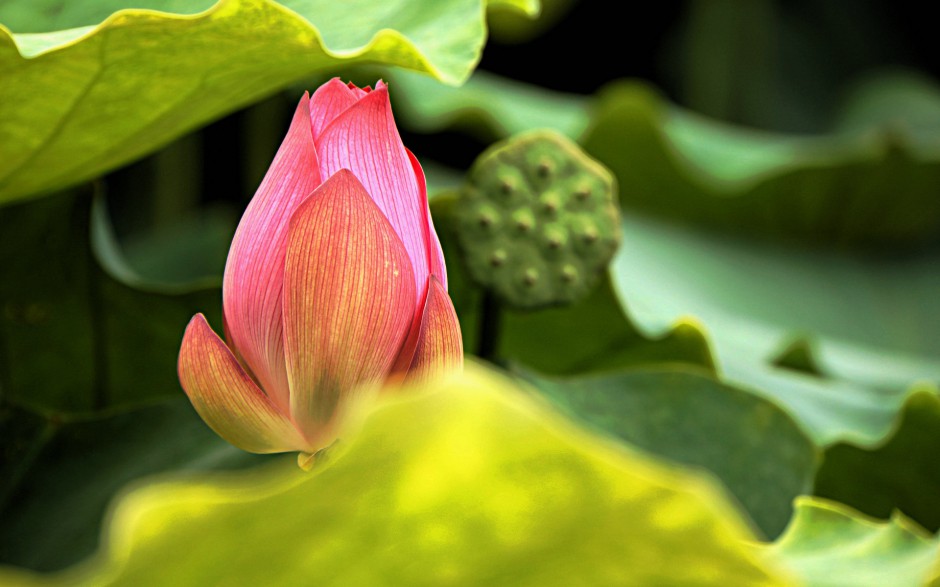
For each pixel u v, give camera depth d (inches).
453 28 43.9
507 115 89.6
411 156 40.1
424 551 36.3
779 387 57.3
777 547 40.8
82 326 49.8
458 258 46.8
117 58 42.7
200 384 39.8
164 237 79.8
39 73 42.7
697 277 87.7
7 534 45.2
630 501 35.9
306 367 39.3
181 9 45.0
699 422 47.7
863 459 47.8
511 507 35.9
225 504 35.2
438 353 39.4
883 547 40.3
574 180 47.0
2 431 46.6
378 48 42.4
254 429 39.9
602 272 47.3
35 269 49.2
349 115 39.4
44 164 45.4
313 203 38.9
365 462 35.4
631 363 51.6
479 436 35.3
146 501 35.1
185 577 35.8
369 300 39.1
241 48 42.7
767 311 89.9
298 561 36.1
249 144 70.4
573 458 35.5
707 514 35.9
